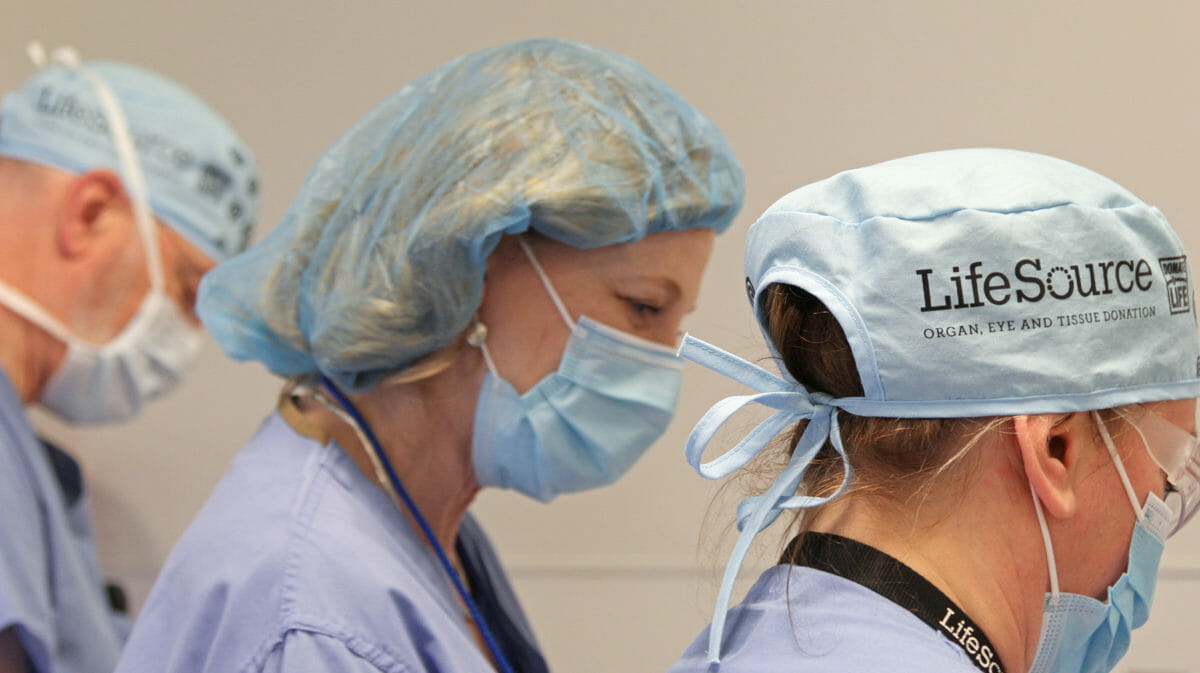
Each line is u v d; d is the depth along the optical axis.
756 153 1.87
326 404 1.07
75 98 1.70
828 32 1.85
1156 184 1.74
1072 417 0.59
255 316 1.08
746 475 0.72
